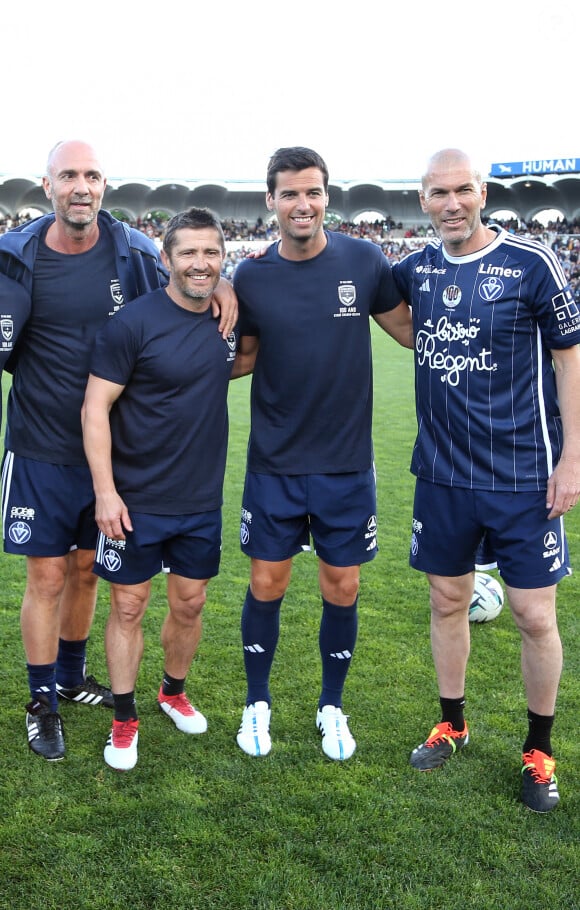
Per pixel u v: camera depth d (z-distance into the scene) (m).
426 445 2.75
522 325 2.53
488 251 2.54
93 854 2.30
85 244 2.79
